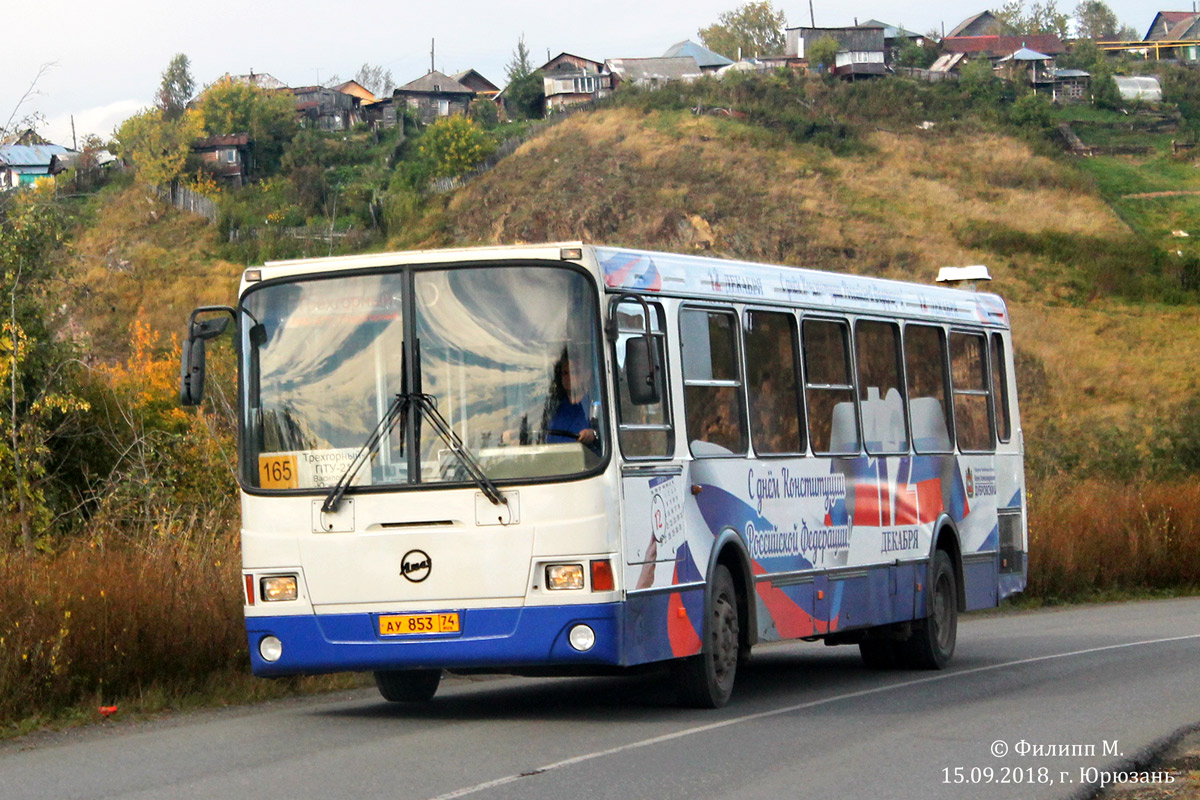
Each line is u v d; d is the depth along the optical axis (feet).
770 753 43.24
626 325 49.44
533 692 61.98
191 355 49.57
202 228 397.19
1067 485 149.89
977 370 78.74
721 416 54.90
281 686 61.26
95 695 55.57
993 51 605.31
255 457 49.65
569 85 564.71
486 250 48.88
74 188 437.99
